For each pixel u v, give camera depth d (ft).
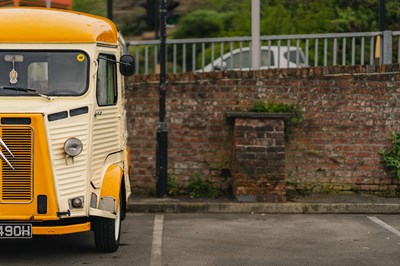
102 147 39.11
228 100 56.90
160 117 55.06
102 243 38.93
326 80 56.65
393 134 56.59
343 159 56.90
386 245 42.04
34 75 38.24
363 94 56.59
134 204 52.54
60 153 36.06
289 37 59.11
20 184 35.65
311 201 54.08
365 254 39.65
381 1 59.82
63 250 40.22
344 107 56.75
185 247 41.06
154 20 94.63
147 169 57.72
